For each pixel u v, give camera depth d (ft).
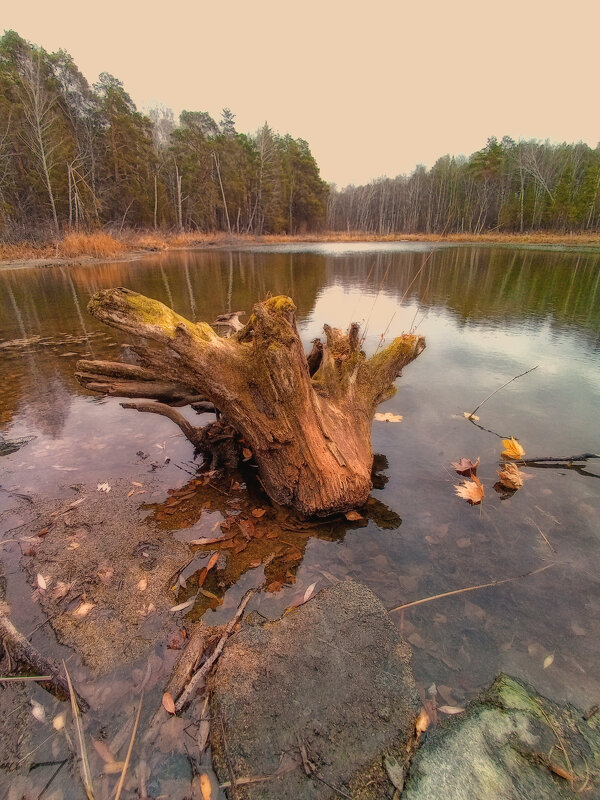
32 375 15.23
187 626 5.43
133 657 5.01
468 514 7.54
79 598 5.86
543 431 10.56
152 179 122.31
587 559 6.42
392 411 11.94
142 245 87.25
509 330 21.02
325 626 5.34
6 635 5.11
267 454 7.89
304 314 24.31
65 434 10.82
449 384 13.84
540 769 3.95
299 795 3.75
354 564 6.42
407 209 190.39
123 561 6.55
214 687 4.67
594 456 8.85
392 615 5.50
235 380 7.79
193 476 9.02
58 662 4.93
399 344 10.05
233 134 152.46
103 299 7.36
